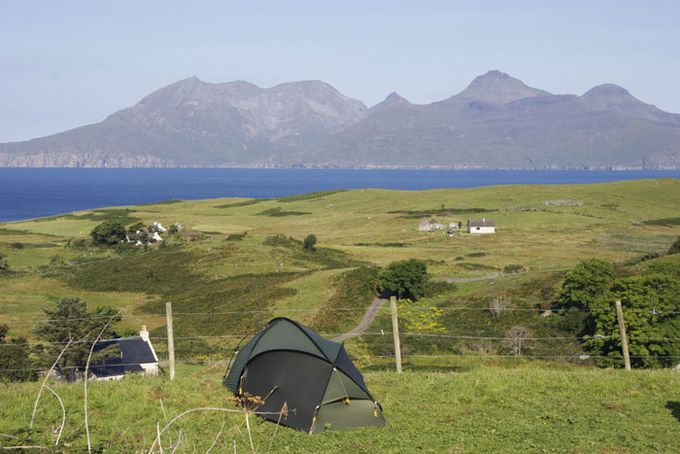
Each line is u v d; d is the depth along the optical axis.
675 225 126.56
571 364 29.23
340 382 13.20
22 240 122.69
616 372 17.61
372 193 187.25
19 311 55.16
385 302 56.50
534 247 102.88
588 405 14.54
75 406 13.16
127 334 41.25
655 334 29.84
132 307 62.19
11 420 12.05
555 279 51.97
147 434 11.84
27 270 85.69
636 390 15.65
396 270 58.06
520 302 48.00
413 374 17.16
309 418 12.88
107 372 27.05
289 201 186.62
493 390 15.45
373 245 109.50
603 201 153.75
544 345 35.16
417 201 169.50
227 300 61.16
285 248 91.19
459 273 76.38
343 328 47.47
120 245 109.19
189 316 53.56
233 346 37.44
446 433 12.59
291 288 62.41
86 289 72.31
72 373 23.67
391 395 15.14
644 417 13.64
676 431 12.75
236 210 175.25
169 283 74.00
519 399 14.96
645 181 181.62
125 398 13.84
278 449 11.68
